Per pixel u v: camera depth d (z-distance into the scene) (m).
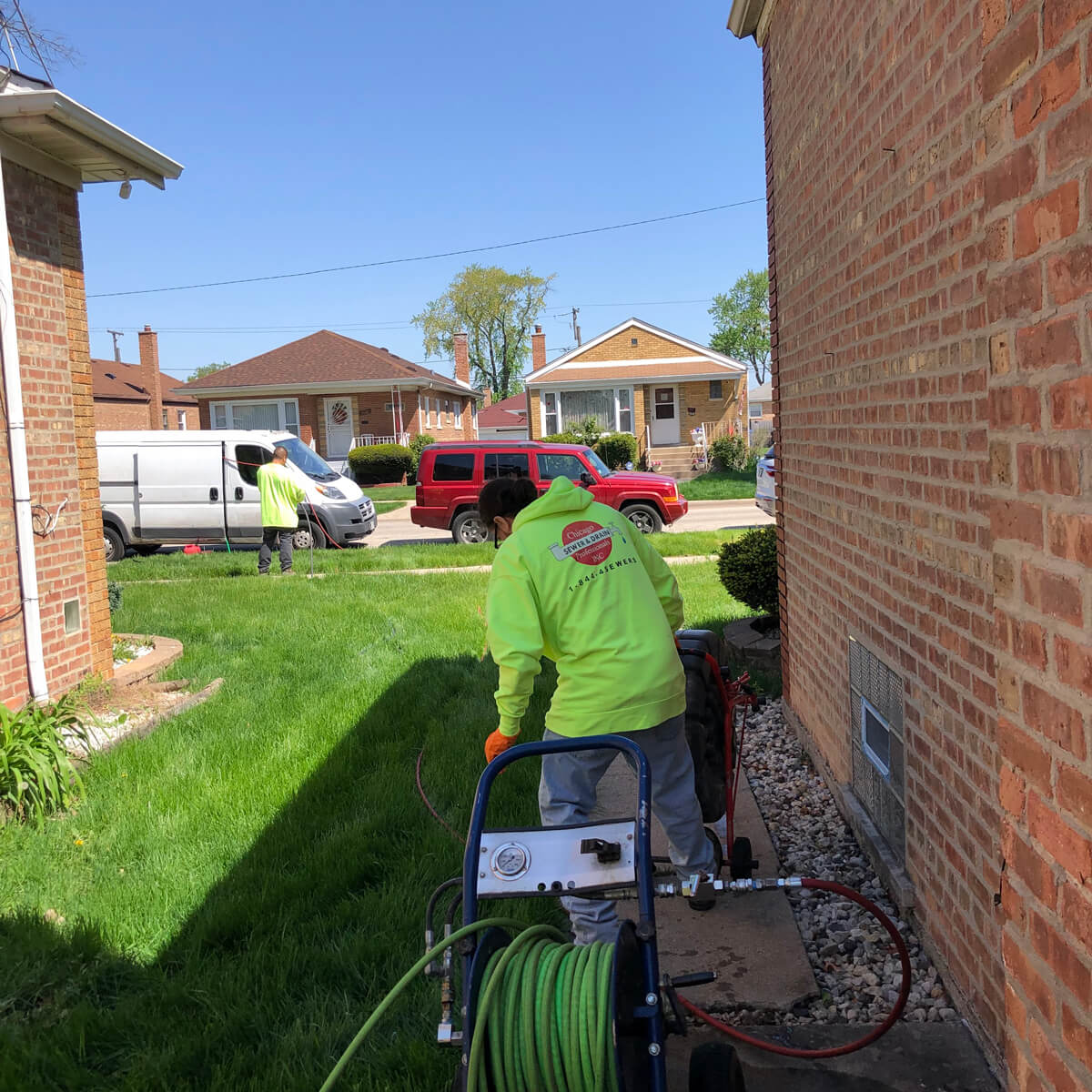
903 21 3.20
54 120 6.42
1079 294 1.51
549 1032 1.97
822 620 4.98
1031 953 1.79
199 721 6.42
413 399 36.59
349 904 3.83
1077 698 1.56
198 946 3.55
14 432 6.39
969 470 2.73
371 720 6.27
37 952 3.54
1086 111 1.47
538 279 62.66
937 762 3.14
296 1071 2.84
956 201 2.74
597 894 2.28
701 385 32.84
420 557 15.41
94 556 7.55
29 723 5.05
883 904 3.76
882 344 3.62
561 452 17.11
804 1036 2.99
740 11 5.90
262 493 14.09
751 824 4.62
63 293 7.20
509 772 5.19
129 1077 2.87
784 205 5.58
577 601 3.10
